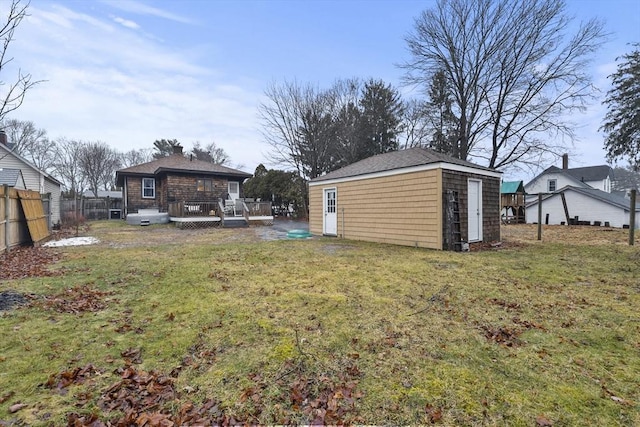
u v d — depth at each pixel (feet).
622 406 6.44
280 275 17.31
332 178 38.01
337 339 9.49
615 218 61.21
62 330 10.08
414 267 19.30
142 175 66.28
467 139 64.95
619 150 56.24
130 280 16.19
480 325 10.57
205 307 12.20
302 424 6.00
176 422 6.01
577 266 19.58
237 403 6.60
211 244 30.55
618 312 11.71
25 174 48.78
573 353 8.70
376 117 86.53
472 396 6.79
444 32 61.62
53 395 6.81
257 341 9.37
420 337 9.63
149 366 8.05
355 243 31.42
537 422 6.00
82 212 68.18
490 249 27.84
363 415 6.22
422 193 28.25
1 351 8.64
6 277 16.60
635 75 53.06
